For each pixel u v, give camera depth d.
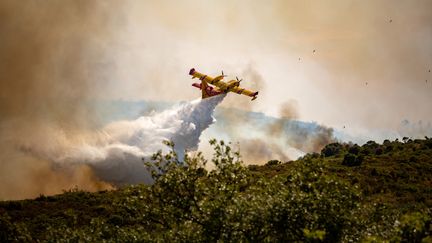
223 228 24.53
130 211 28.38
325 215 24.86
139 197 27.45
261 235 24.33
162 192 26.91
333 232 24.89
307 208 24.80
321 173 27.52
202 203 25.33
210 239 24.88
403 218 25.42
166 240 26.28
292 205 24.58
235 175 27.38
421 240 24.75
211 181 27.14
